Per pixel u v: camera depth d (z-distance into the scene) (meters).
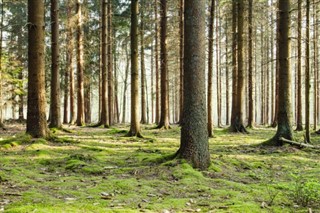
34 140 11.47
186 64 8.22
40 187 6.15
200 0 8.20
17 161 8.79
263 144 13.62
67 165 8.27
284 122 13.45
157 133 18.50
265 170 9.09
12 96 29.36
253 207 5.18
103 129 20.30
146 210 4.89
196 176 7.23
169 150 11.77
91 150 11.19
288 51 13.48
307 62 13.45
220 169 8.17
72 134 16.50
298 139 14.77
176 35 27.33
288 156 11.51
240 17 19.62
